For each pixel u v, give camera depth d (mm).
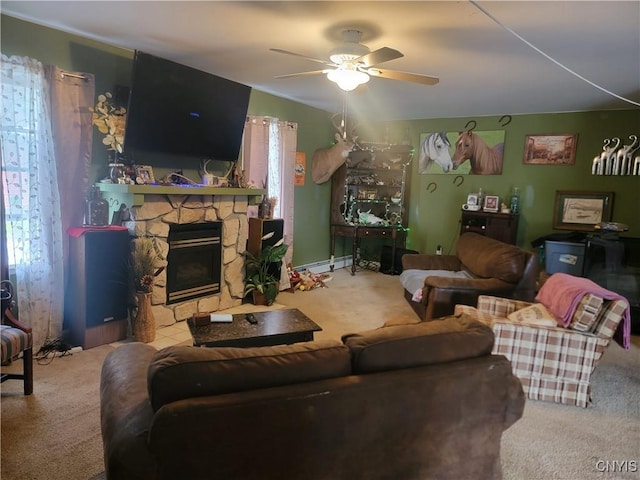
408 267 5027
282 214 5422
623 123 5246
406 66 3715
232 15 2756
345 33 2957
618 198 5324
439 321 1750
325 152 6086
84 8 2732
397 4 2479
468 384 1521
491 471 1656
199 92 3797
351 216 6738
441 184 6520
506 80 4094
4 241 2930
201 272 4254
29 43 2998
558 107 5301
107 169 3584
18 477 1933
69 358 3143
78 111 3252
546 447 2322
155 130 3596
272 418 1270
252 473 1288
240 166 4809
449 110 5852
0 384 2650
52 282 3227
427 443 1503
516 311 3113
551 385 2809
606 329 2723
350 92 4945
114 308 3457
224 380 1284
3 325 2602
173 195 3801
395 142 6836
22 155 2996
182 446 1194
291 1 2498
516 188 5938
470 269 4543
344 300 5039
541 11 2490
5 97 2861
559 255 4957
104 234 3316
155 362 1305
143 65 3312
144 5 2648
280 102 5387
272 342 2832
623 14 2475
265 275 4754
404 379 1432
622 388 3043
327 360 1419
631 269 4430
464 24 2752
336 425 1351
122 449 1292
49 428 2297
